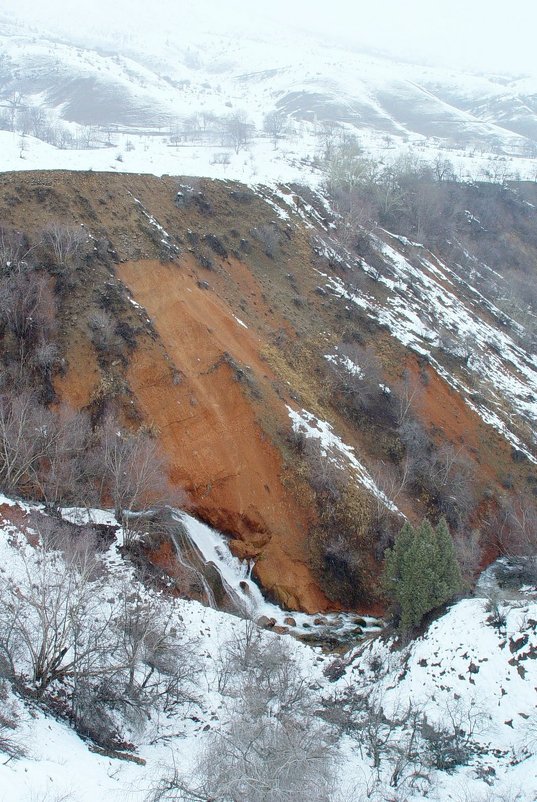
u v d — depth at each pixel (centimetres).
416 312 5609
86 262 3988
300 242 5556
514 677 2264
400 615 2822
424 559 2667
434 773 2038
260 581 3341
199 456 3578
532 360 6344
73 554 2512
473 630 2473
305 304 4938
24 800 1502
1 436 3075
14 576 2512
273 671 2558
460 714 2227
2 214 3997
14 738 1759
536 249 8850
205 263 4684
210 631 2809
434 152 11544
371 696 2489
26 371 3419
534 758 1998
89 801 1639
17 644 2206
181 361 3884
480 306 6700
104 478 3228
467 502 4138
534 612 2416
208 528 3484
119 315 3844
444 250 7356
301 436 3806
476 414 4822
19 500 2952
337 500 3619
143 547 3067
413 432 4284
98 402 3503
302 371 4391
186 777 1900
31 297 3609
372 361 4619
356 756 2148
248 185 5897
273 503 3550
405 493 4016
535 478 4638
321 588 3372
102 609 2562
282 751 1864
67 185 4469
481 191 9156
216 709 2402
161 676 2447
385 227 6919
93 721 2089
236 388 3850
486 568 3819
